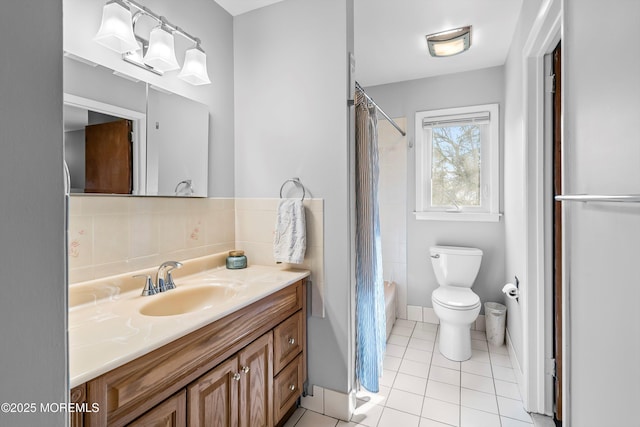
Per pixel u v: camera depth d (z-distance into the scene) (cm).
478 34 233
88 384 82
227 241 205
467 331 248
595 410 92
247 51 206
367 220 199
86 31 131
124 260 146
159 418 101
